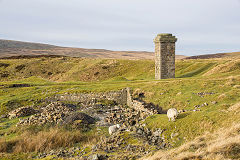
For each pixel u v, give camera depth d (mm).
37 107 28297
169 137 12289
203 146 8828
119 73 68312
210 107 17562
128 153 10633
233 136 9180
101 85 37312
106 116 22344
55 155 11516
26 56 121375
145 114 19766
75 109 25906
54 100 31531
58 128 17406
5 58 116312
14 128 17984
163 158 8219
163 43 42000
